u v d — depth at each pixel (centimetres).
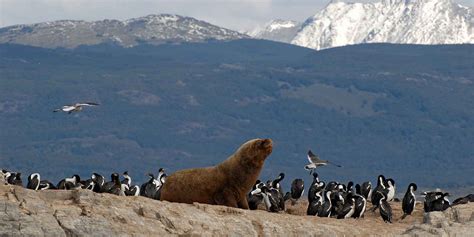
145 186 10969
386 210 8881
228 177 7894
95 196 6856
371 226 8262
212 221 7056
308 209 9069
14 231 6325
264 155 7894
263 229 7206
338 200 9181
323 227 7538
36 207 6525
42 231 6381
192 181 7912
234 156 7925
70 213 6575
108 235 6556
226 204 7856
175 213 7006
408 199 9344
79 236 6481
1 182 7031
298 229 7369
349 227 7819
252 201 9450
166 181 8006
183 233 6844
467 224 7994
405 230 8062
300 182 10519
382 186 10538
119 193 10450
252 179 7925
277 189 9706
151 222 6831
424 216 8238
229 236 6994
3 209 6359
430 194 10006
